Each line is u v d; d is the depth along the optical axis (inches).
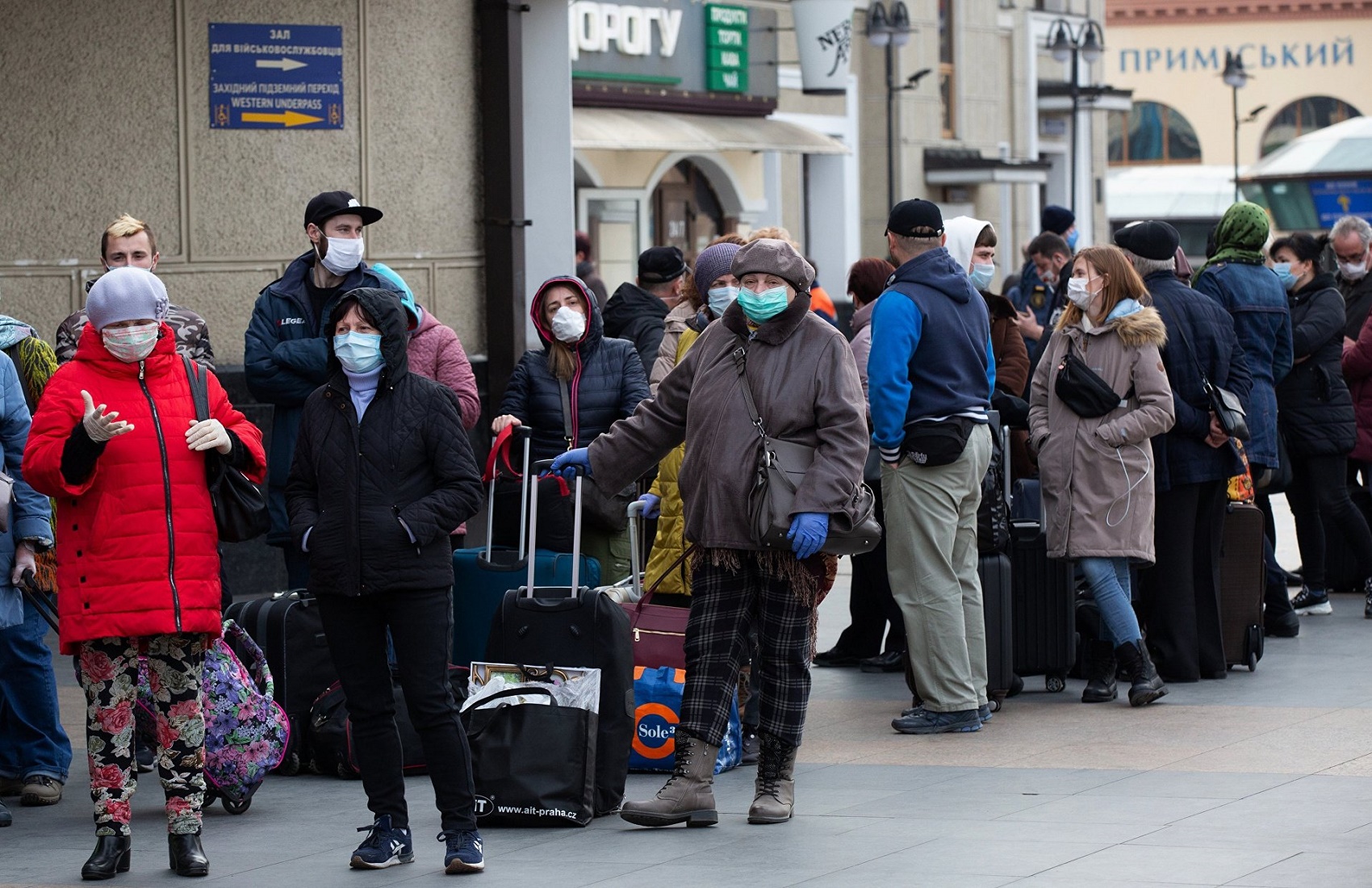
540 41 1098.7
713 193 1998.0
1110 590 722.8
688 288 773.9
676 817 547.5
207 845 549.3
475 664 569.6
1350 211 3203.7
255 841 552.7
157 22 989.8
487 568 681.6
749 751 649.6
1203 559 782.5
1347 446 941.8
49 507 587.2
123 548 507.5
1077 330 733.3
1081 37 2839.6
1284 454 925.8
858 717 722.2
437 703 503.8
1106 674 745.6
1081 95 2684.5
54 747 616.1
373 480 505.4
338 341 507.5
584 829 555.2
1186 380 756.6
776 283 539.5
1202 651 783.1
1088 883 470.0
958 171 2357.3
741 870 495.2
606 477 570.9
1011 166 2396.7
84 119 974.4
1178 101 5221.5
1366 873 473.1
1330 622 932.6
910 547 681.6
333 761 633.6
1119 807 556.1
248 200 1019.9
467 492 508.7
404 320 512.4
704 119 1851.6
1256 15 5157.5
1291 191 3238.2
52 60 964.6
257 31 1016.2
